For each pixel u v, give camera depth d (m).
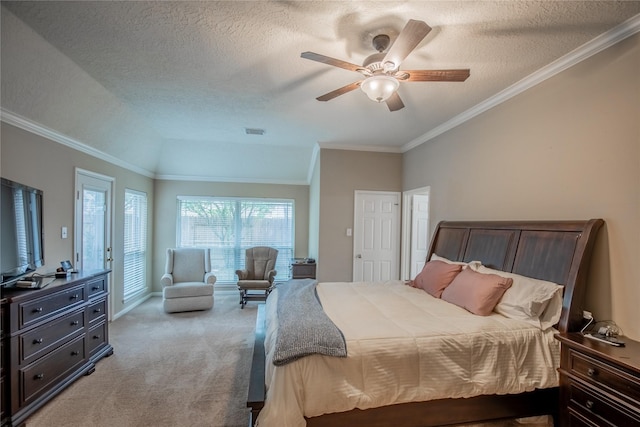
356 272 4.87
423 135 4.25
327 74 2.57
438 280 2.81
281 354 1.63
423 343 1.80
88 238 3.71
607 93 1.96
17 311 2.02
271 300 2.86
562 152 2.27
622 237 1.86
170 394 2.40
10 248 2.23
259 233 6.09
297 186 6.16
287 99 3.11
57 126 2.99
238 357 3.06
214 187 5.93
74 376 2.52
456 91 2.82
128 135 4.07
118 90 2.95
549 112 2.38
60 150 3.15
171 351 3.19
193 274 5.07
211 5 1.73
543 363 1.88
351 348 1.72
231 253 5.99
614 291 1.89
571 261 2.03
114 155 4.17
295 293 2.70
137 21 1.90
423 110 3.33
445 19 1.81
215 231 5.95
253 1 1.69
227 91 2.94
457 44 2.07
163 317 4.34
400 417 1.77
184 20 1.88
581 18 1.79
